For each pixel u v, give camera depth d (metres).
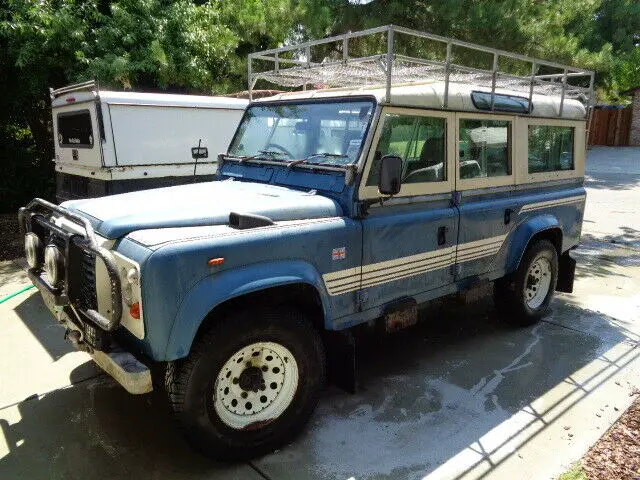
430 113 3.90
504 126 4.64
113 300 2.72
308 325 3.32
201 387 2.92
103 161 6.64
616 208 12.07
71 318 3.28
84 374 4.23
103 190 6.79
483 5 10.48
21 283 6.56
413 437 3.46
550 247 5.32
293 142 4.08
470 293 4.52
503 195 4.72
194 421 2.93
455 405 3.85
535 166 5.08
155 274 2.69
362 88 4.15
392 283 3.84
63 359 4.48
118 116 6.68
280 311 3.19
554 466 3.19
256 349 3.12
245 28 11.15
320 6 10.86
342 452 3.30
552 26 11.45
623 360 4.61
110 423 3.58
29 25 9.34
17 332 5.02
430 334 5.15
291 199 3.48
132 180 6.89
